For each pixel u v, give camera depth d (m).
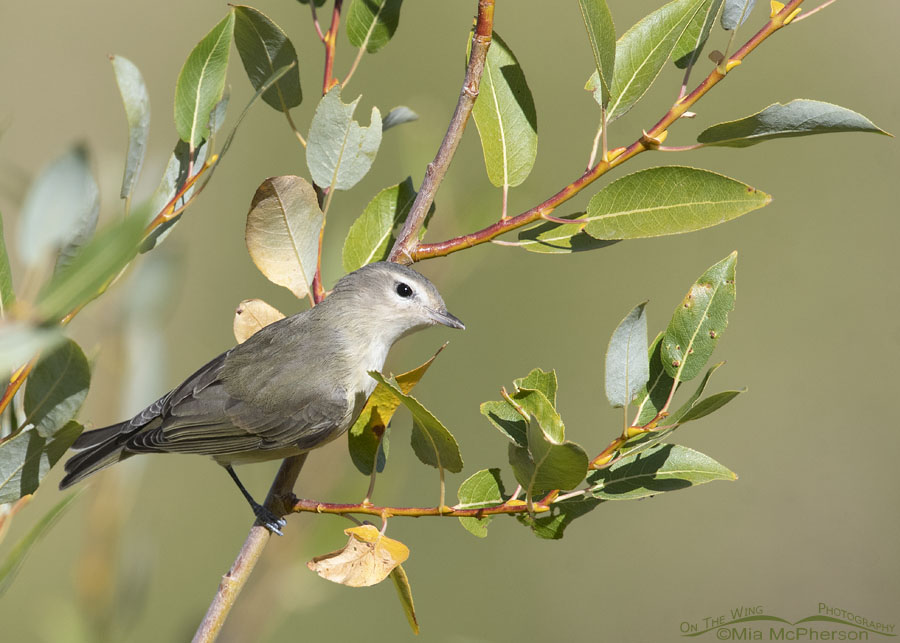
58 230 4.48
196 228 16.62
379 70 17.55
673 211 6.67
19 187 4.58
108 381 5.95
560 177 16.81
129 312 6.02
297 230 7.44
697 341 6.46
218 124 6.25
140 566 5.24
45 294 3.90
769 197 6.47
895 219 16.75
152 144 16.75
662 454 6.46
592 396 15.80
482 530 6.39
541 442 5.70
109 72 16.94
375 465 6.53
